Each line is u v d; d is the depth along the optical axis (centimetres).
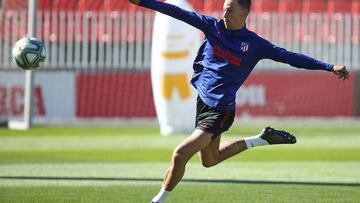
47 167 4241
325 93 7650
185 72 6150
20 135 6369
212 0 8312
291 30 7825
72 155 4888
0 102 7344
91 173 3991
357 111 7694
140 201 3078
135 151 5162
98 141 5878
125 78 7544
